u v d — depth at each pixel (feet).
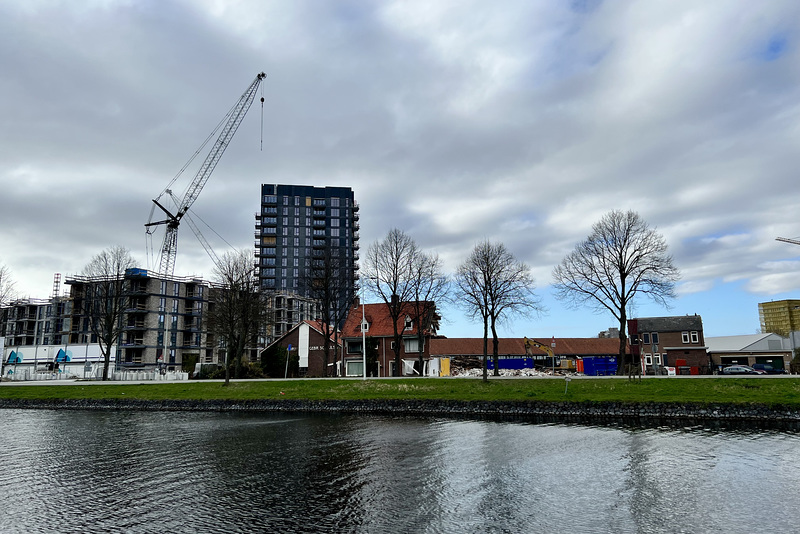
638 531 48.37
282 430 110.01
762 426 107.55
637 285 186.19
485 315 174.09
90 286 298.15
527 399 134.21
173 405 160.97
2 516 54.24
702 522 50.60
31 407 171.53
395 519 52.03
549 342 280.10
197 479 68.33
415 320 231.91
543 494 59.93
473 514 53.31
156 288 353.31
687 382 143.23
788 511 53.36
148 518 53.21
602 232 193.36
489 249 185.98
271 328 399.65
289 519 52.39
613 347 285.84
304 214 564.30
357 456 81.41
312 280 249.14
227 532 49.03
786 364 289.94
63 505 57.82
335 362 246.88
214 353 384.47
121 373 236.02
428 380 170.50
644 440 92.68
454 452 83.76
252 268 249.14
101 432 110.93
